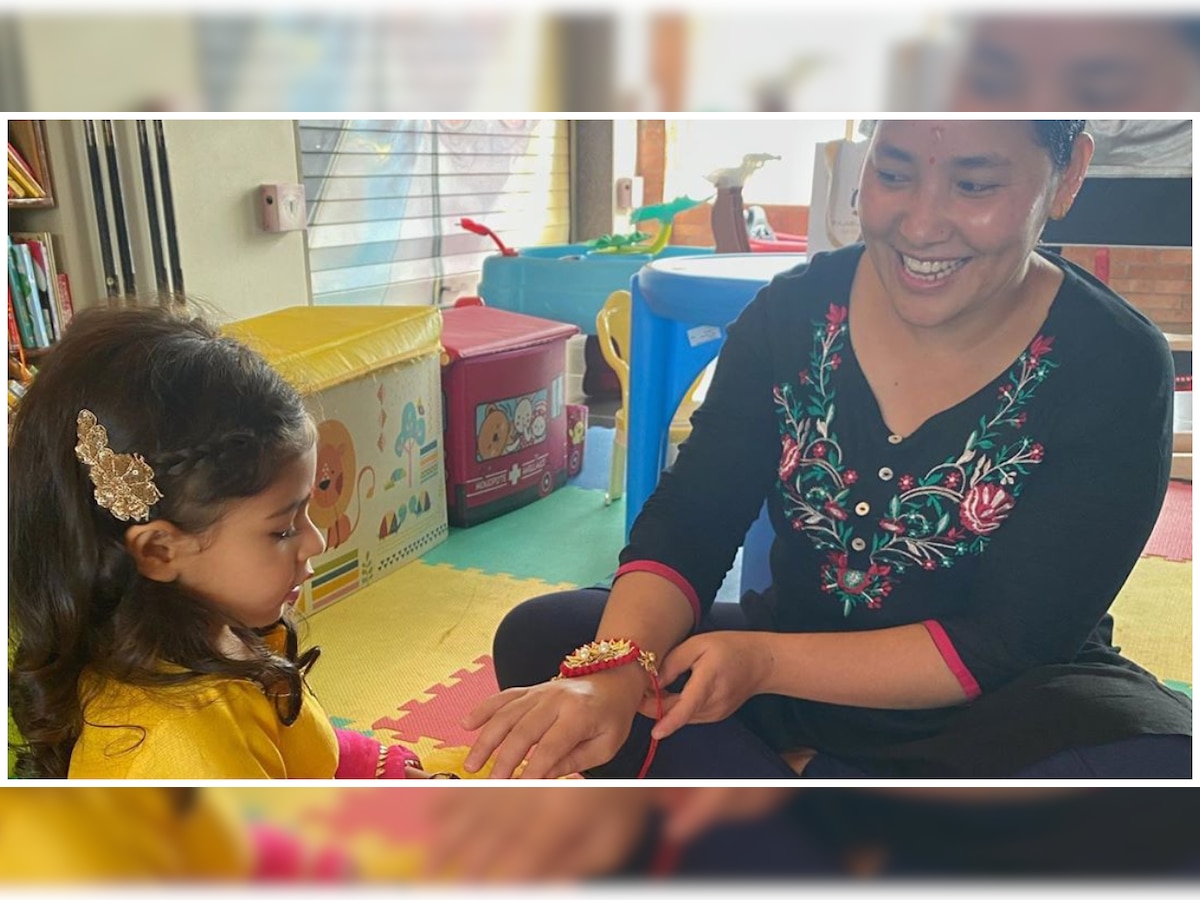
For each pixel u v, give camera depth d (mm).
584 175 3799
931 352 837
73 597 709
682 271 1563
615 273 3020
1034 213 781
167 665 712
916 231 800
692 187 3664
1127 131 1309
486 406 2236
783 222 3363
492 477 2297
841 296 893
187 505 701
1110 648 884
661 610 869
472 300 2854
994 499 831
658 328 1647
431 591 1913
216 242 2086
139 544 706
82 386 705
